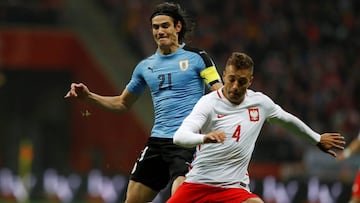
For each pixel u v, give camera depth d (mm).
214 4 90938
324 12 91750
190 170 25312
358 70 86000
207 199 24766
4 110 88625
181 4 90125
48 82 89062
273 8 91500
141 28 88250
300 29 90062
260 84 82688
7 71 87812
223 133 22844
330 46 89125
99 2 91625
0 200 75125
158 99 27016
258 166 72750
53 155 88375
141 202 27422
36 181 74312
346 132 77375
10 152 88250
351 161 68438
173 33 26828
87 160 83250
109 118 83875
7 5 86688
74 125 87125
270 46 87688
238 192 24641
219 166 24656
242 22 89812
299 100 81312
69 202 72375
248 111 24734
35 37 85938
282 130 75125
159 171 27172
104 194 70562
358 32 90625
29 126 88938
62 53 87000
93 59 86125
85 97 28000
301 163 71812
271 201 64688
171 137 26625
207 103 24500
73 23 88938
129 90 28250
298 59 86500
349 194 63344
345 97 82062
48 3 89188
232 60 24062
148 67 27281
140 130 81562
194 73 26734
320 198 64250
